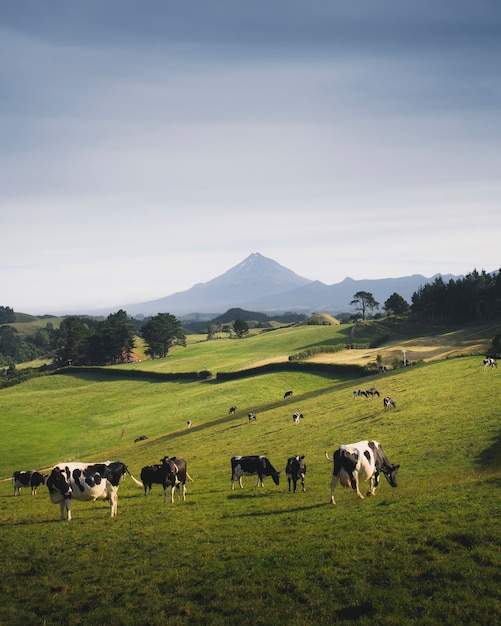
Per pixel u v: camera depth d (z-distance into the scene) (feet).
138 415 347.15
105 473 81.61
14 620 47.19
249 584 48.70
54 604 49.44
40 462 246.47
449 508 63.16
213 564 54.24
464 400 157.79
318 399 242.17
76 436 307.17
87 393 456.86
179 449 191.72
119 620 45.29
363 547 53.52
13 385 566.36
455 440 114.32
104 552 61.98
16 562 61.26
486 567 45.57
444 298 588.91
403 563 48.55
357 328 642.22
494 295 568.82
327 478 106.01
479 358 260.42
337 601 44.01
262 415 232.32
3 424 351.67
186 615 44.96
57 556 61.98
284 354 564.30
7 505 113.80
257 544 59.00
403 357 378.73
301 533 61.16
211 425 242.99
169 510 84.23
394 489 82.28
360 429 152.97
